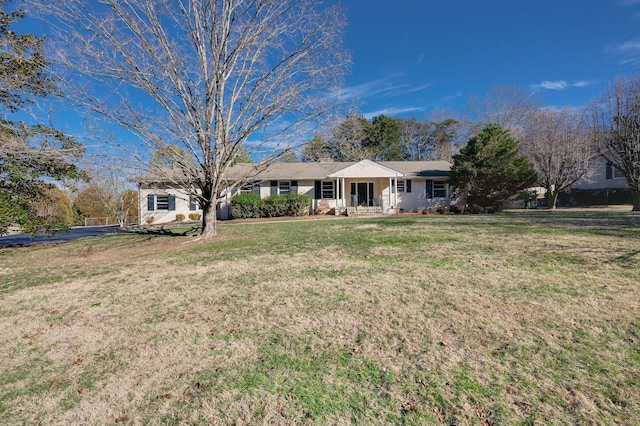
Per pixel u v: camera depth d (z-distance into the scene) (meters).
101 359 3.01
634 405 2.12
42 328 3.78
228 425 2.10
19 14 9.66
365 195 23.08
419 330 3.29
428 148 43.28
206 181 9.94
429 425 2.02
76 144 9.65
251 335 3.37
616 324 3.25
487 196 19.17
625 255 5.83
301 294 4.54
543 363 2.63
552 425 1.98
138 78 8.62
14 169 9.97
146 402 2.36
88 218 26.39
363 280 5.05
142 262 7.30
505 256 6.19
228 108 9.77
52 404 2.38
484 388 2.35
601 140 18.30
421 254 6.66
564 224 10.73
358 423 2.06
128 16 8.35
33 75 9.68
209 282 5.36
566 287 4.34
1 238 14.93
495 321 3.41
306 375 2.62
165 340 3.34
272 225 14.13
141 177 10.76
